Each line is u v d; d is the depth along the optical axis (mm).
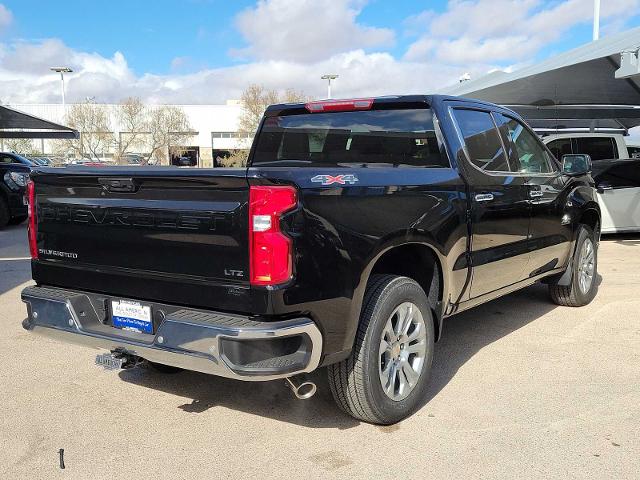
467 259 3996
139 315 3225
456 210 3820
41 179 3574
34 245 3693
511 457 3146
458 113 4254
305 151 4848
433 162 4082
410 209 3439
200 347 2842
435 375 4301
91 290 3465
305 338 2885
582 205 5781
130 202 3154
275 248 2754
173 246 3031
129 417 3697
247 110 50750
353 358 3266
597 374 4297
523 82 13555
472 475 2984
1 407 3848
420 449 3246
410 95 4203
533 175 4941
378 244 3189
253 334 2732
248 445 3328
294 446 3309
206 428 3541
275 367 2814
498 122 4719
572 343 5000
